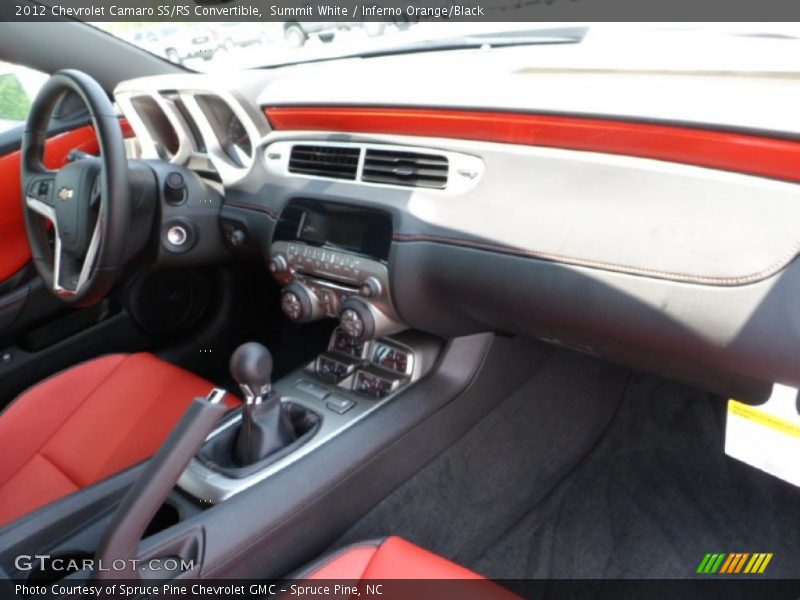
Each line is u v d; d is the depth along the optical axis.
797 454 1.19
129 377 1.62
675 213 1.07
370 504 1.48
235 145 1.81
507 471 1.70
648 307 1.14
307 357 2.21
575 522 1.65
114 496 1.25
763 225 0.98
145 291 2.07
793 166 0.95
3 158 1.88
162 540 1.10
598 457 1.78
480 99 1.25
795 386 1.06
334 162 1.54
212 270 2.18
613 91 1.11
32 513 1.20
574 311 1.24
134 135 2.09
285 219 1.64
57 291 1.63
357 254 1.48
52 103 1.62
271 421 1.34
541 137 1.20
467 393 1.66
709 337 1.09
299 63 1.96
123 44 2.07
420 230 1.39
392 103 1.37
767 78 1.01
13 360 1.92
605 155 1.14
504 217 1.27
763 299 1.00
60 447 1.47
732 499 1.67
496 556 1.59
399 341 1.61
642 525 1.63
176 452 0.95
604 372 1.96
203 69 2.15
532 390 1.88
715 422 1.85
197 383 1.61
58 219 1.58
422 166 1.38
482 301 1.39
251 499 1.23
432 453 1.61
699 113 1.00
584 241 1.17
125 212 1.48
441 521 1.58
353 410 1.50
